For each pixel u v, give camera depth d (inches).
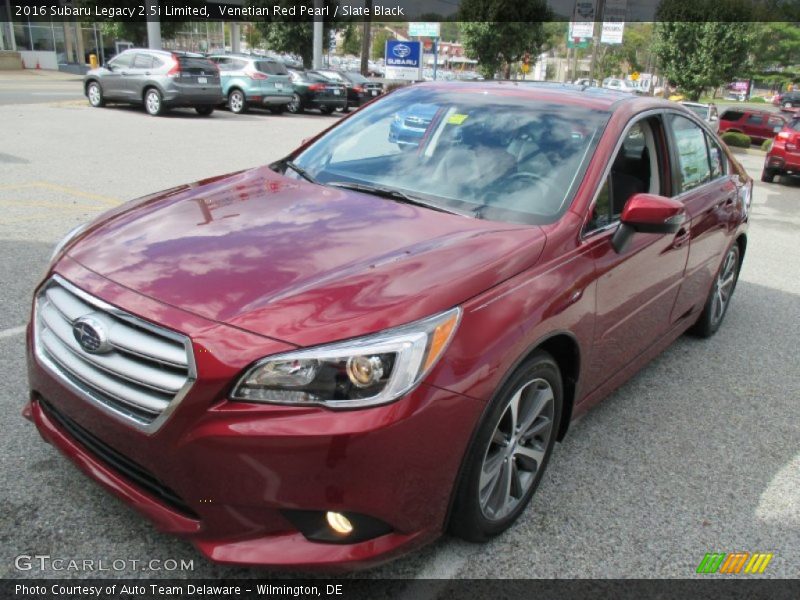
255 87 815.1
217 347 79.8
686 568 105.7
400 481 83.2
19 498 106.7
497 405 92.9
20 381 141.3
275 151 497.0
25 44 1467.8
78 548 98.0
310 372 79.5
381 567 99.1
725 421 154.1
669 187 150.0
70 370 91.4
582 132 130.4
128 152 444.5
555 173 123.3
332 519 83.2
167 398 82.5
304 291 87.4
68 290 93.4
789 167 588.4
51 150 432.5
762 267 296.0
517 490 108.9
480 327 90.3
